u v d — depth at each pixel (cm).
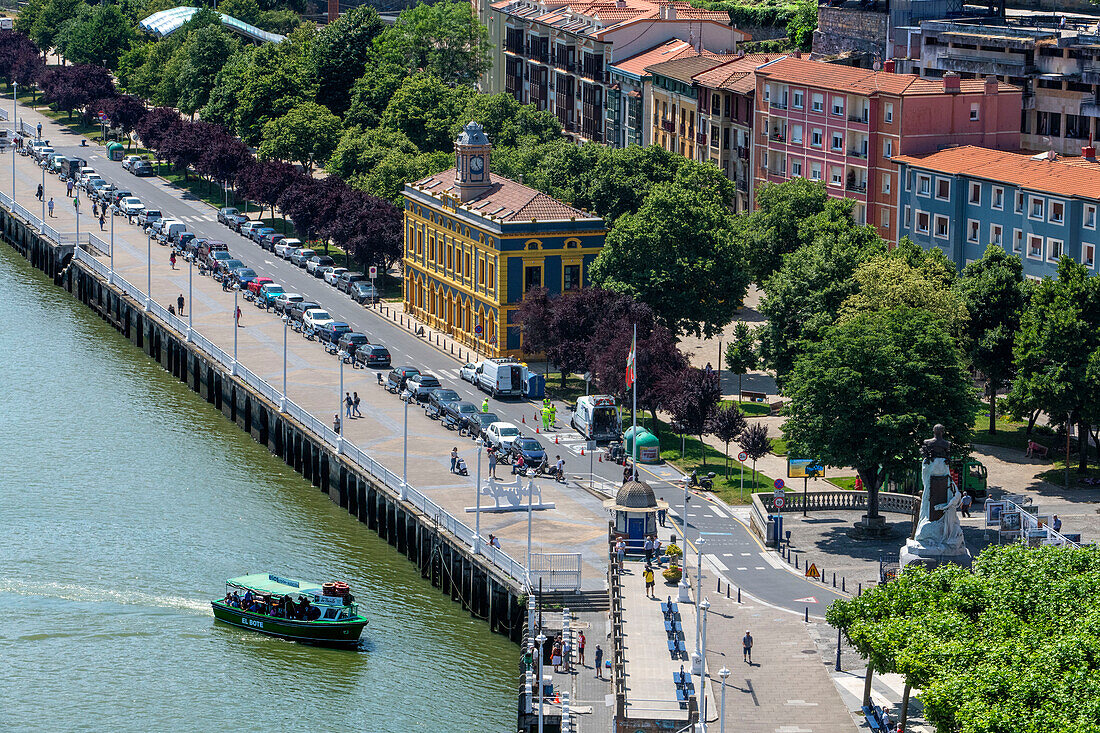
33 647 19362
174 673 18875
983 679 14750
